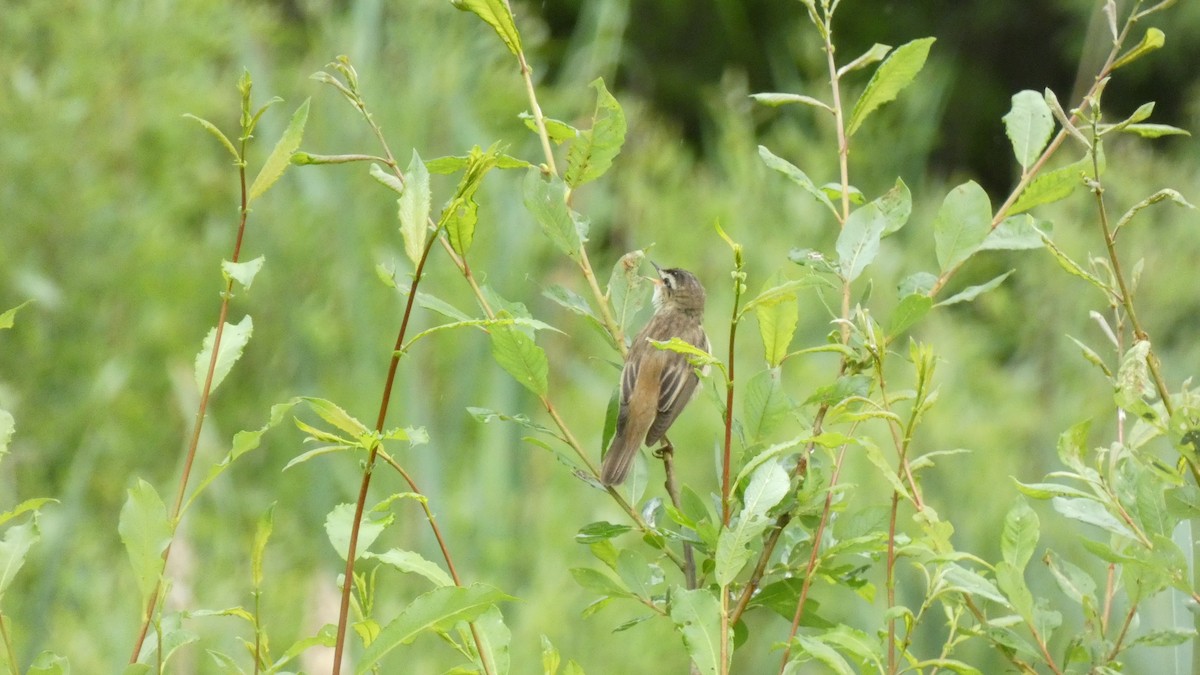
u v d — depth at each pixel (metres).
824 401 4.62
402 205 3.74
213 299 13.23
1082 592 4.67
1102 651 4.45
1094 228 15.50
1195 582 4.59
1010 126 5.20
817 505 4.57
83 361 12.52
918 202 16.44
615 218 14.83
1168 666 4.99
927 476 10.55
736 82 17.64
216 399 12.48
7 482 10.84
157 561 3.70
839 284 5.43
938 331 13.65
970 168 29.19
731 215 14.33
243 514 11.00
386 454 3.77
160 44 13.78
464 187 3.65
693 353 4.18
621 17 15.09
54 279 12.88
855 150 15.91
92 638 8.77
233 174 14.03
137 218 13.23
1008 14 28.77
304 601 8.73
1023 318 15.34
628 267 5.52
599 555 4.93
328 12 14.91
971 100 28.77
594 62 14.98
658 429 8.28
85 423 11.97
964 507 10.55
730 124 16.11
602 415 11.70
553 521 10.56
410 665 8.40
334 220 12.40
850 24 28.80
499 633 3.91
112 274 12.93
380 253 12.11
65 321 12.82
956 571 4.30
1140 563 4.16
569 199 5.50
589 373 12.38
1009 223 5.02
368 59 13.03
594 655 9.59
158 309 12.91
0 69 13.20
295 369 11.94
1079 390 13.60
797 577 4.70
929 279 5.00
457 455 10.79
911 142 16.75
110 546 11.15
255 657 3.93
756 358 12.27
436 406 11.17
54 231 12.88
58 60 13.60
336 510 3.88
